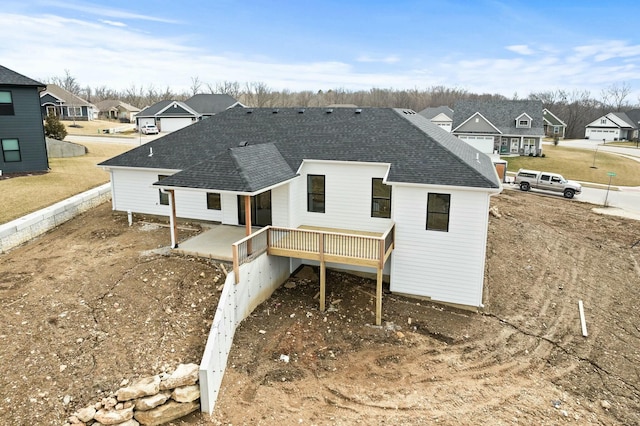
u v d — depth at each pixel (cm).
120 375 961
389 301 1524
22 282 1320
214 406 980
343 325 1359
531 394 1094
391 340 1293
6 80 2473
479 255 1454
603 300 1666
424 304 1523
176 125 6000
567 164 4769
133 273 1370
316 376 1110
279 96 12562
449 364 1200
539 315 1523
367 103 11856
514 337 1366
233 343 1207
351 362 1178
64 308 1177
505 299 1616
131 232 1819
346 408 1002
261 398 1018
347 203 1683
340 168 1662
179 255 1514
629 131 8494
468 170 1461
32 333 1072
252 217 1786
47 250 1600
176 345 1070
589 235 2417
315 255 1423
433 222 1490
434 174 1472
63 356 1004
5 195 2047
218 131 2088
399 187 1495
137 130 6156
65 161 3131
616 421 1023
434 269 1513
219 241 1614
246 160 1566
